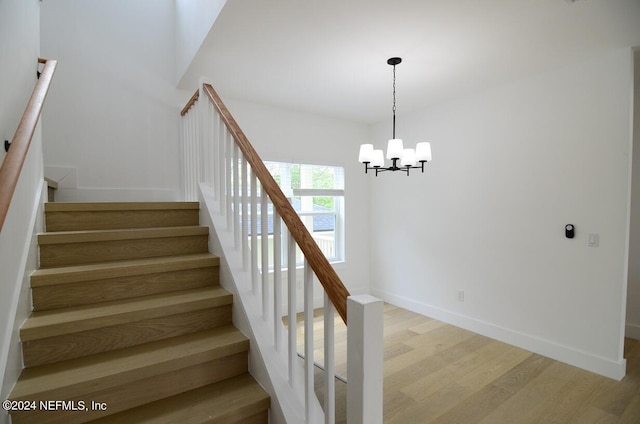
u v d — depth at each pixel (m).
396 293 4.36
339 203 4.59
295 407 1.35
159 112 3.39
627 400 2.22
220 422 1.32
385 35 2.25
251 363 1.63
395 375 2.56
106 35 3.13
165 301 1.71
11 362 1.22
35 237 1.71
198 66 2.81
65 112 2.93
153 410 1.35
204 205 2.37
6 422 1.13
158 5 3.40
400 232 4.29
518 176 3.06
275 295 1.55
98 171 3.08
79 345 1.45
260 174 1.61
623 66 2.43
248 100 3.66
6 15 1.49
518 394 2.30
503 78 3.01
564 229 2.76
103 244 1.91
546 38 2.27
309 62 2.70
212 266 2.03
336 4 1.90
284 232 3.86
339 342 3.08
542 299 2.91
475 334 3.38
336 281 1.09
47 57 2.87
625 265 2.45
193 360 1.48
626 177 2.43
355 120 4.50
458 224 3.59
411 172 4.12
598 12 1.96
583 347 2.66
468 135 3.47
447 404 2.19
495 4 1.88
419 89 3.30
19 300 1.37
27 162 1.61
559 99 2.77
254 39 2.32
